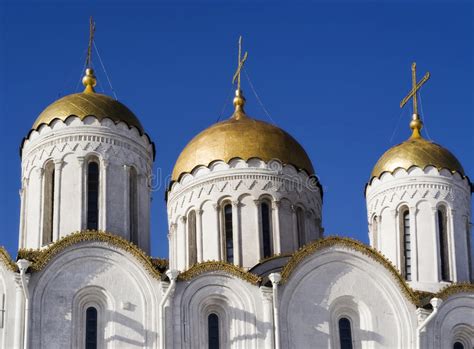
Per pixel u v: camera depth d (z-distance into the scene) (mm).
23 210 64688
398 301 62094
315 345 60125
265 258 65188
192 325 59031
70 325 57906
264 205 67250
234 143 68000
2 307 57219
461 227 68500
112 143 64375
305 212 68312
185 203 68062
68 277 58688
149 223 65312
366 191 70875
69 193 63031
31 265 58094
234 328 59469
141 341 58344
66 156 63719
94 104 65188
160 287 59375
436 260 66938
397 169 68938
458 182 69125
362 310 61719
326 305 61062
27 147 65250
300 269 61219
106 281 59094
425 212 68062
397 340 61406
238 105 72438
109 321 58531
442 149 70312
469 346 63375
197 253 66625
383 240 68562
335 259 61969
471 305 63656
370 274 62219
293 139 70125
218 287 60062
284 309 60156
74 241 59156
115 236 59719
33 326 57281
